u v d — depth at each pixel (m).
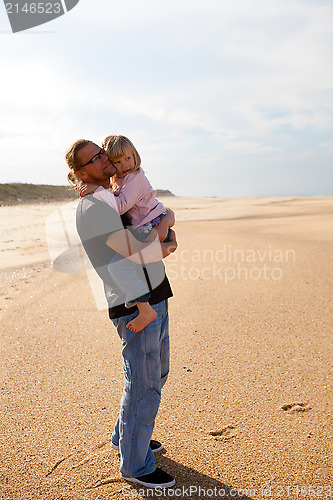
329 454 2.43
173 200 47.53
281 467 2.34
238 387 3.24
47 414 2.87
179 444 2.55
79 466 2.36
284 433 2.64
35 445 2.53
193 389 3.22
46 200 42.19
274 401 3.03
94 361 3.74
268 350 3.96
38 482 2.23
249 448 2.50
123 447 2.22
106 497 2.14
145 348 2.19
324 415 2.84
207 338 4.29
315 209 23.78
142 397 2.21
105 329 4.57
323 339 4.20
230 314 5.07
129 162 2.21
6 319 4.88
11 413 2.87
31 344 4.12
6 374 3.46
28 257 9.00
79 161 2.11
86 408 2.95
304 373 3.46
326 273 7.20
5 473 2.29
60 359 3.77
